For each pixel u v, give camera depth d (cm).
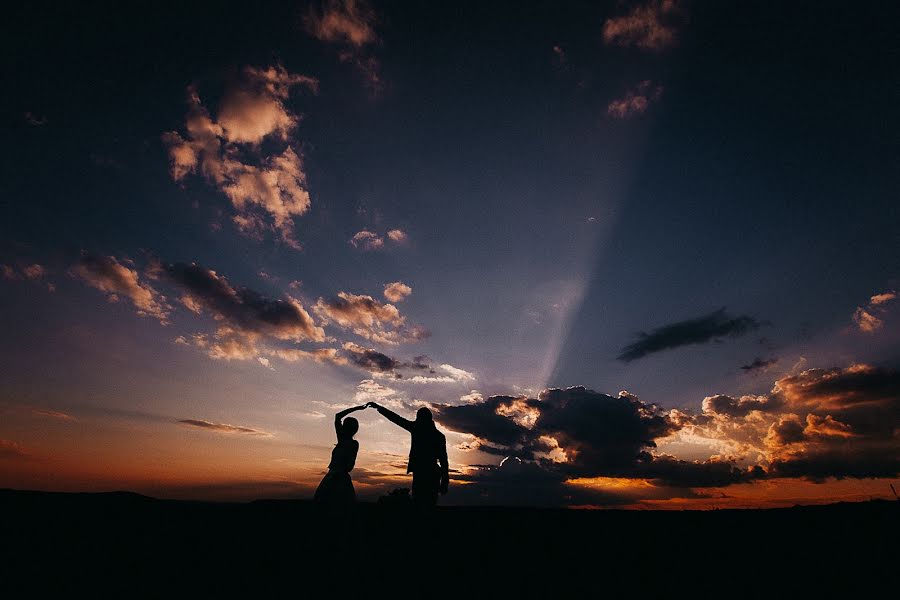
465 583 619
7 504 984
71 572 610
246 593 542
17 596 504
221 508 1091
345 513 655
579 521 1055
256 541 812
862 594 520
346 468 701
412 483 710
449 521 1030
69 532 837
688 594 562
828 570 625
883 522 820
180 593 537
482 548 821
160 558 706
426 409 749
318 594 546
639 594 571
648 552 809
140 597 518
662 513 1120
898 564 614
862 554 671
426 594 565
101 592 530
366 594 556
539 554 801
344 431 740
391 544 780
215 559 707
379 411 758
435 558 735
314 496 672
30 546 727
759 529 896
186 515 1014
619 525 1000
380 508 1014
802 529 855
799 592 543
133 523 933
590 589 596
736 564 696
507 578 651
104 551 734
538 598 558
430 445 715
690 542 857
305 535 851
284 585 579
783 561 687
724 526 955
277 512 1036
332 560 625
